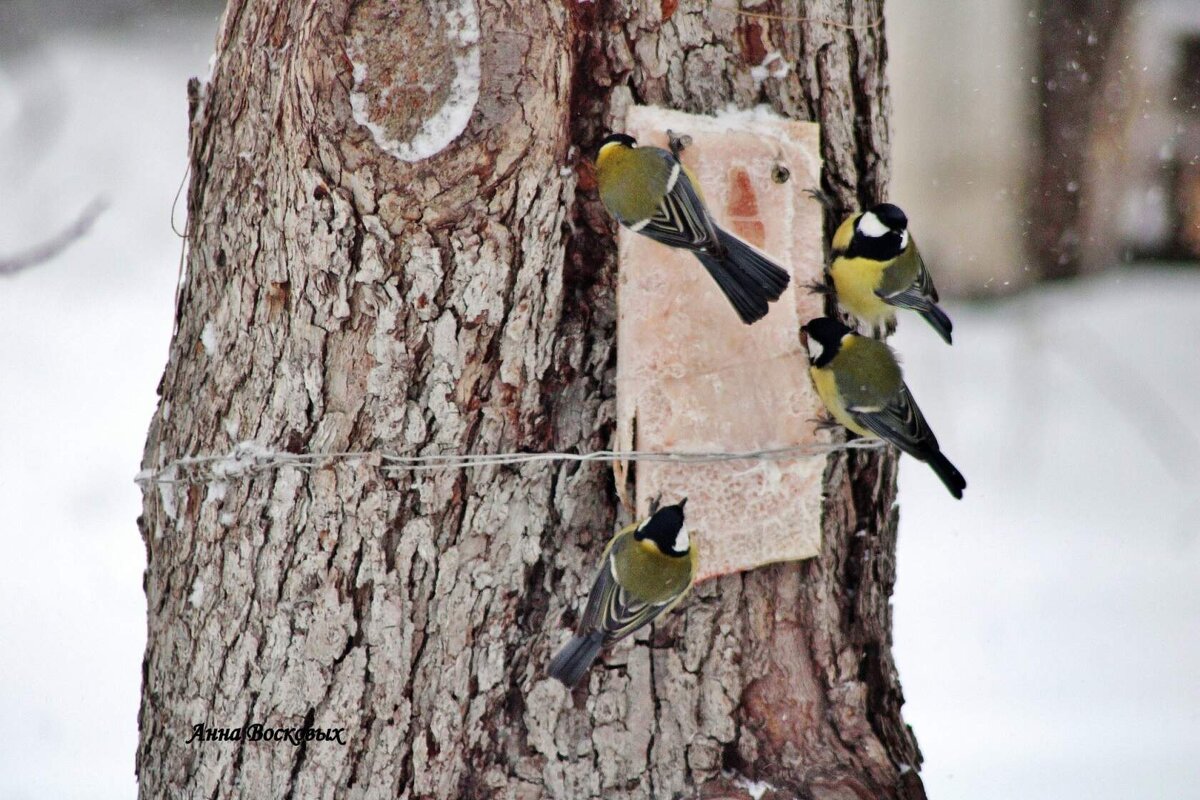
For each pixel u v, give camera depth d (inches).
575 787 280.2
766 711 288.8
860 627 305.6
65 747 418.6
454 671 277.7
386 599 274.5
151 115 934.4
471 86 242.5
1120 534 634.2
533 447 276.4
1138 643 523.5
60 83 939.3
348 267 256.4
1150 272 925.2
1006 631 526.3
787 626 293.4
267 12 271.0
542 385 274.4
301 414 271.9
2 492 591.5
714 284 281.0
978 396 781.9
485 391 269.6
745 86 289.1
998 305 902.4
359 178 243.9
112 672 462.9
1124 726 455.2
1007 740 442.3
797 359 291.4
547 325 270.1
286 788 280.8
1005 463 721.6
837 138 305.0
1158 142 916.6
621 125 274.7
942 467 308.0
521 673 281.9
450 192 246.1
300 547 275.4
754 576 290.5
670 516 264.8
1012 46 884.6
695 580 277.9
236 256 277.9
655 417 275.9
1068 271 907.4
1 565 534.6
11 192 866.1
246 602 281.9
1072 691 485.4
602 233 275.4
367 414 267.7
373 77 240.8
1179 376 784.3
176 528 294.5
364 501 270.7
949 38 884.6
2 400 665.6
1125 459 717.9
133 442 637.3
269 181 263.1
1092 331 828.6
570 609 281.9
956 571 602.5
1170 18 896.3
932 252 912.9
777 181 289.7
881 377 292.2
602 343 277.6
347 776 278.4
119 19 1000.2
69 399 675.4
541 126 249.4
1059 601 570.6
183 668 293.7
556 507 278.8
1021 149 897.5
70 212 856.3
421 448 269.6
